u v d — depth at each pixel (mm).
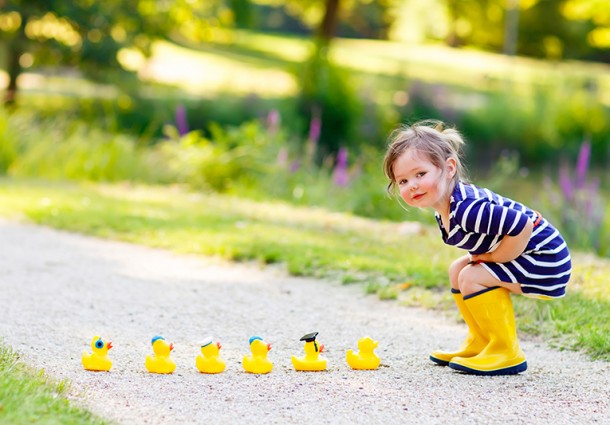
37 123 17469
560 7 49062
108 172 15125
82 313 6395
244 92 22922
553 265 4848
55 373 4836
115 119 19516
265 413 4270
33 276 7613
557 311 6344
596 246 10594
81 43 19797
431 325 6340
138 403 4355
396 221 12328
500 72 39406
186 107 21172
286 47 46156
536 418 4309
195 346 5625
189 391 4602
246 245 8719
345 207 12812
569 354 5645
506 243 4758
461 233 4805
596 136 24781
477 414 4340
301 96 21812
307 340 5094
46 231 9875
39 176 14812
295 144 16984
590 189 12008
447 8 54312
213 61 36719
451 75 37906
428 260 8148
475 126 24359
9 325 5941
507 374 5059
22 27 19453
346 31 60844
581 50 50312
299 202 13367
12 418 3723
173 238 9281
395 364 5273
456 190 4832
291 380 4863
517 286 4941
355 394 4621
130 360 5203
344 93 21688
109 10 19828
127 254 8742
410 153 4855
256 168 14977
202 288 7340
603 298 6641
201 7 22422
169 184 15219
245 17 45312
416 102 24359
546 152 24375
